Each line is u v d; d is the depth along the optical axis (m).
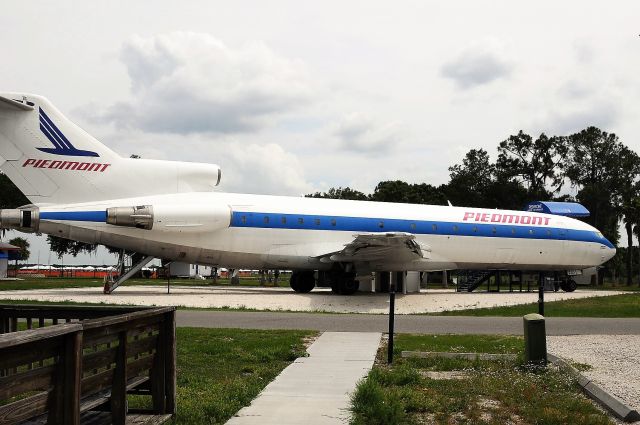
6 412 4.59
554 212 38.62
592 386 9.21
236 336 14.94
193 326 17.47
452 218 32.69
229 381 9.76
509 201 81.00
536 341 11.18
